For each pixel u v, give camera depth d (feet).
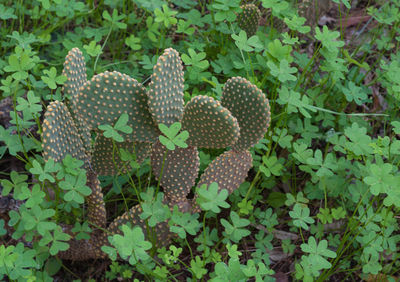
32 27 3.72
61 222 2.62
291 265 2.79
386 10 3.58
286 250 2.73
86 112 2.12
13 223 2.19
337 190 2.76
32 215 2.13
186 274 2.66
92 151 2.42
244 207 2.48
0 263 1.98
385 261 2.76
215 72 3.36
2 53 3.43
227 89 2.26
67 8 3.41
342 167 2.69
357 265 2.69
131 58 3.48
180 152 2.30
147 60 3.18
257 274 2.03
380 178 2.20
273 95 3.11
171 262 2.45
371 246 2.43
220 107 2.07
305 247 2.23
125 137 2.24
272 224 2.73
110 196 2.89
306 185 2.86
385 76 3.28
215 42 3.42
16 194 2.37
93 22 3.84
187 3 3.59
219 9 2.93
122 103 2.13
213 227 2.85
